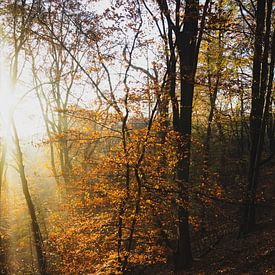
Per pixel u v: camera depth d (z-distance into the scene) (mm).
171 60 12945
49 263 16312
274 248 13211
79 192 12359
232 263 13578
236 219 18516
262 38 15031
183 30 13547
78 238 12328
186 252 14680
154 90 11703
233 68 17375
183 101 14047
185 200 12758
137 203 12133
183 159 13336
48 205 19234
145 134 11844
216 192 13844
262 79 16125
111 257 12117
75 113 11984
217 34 14508
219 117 20484
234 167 23234
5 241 20641
